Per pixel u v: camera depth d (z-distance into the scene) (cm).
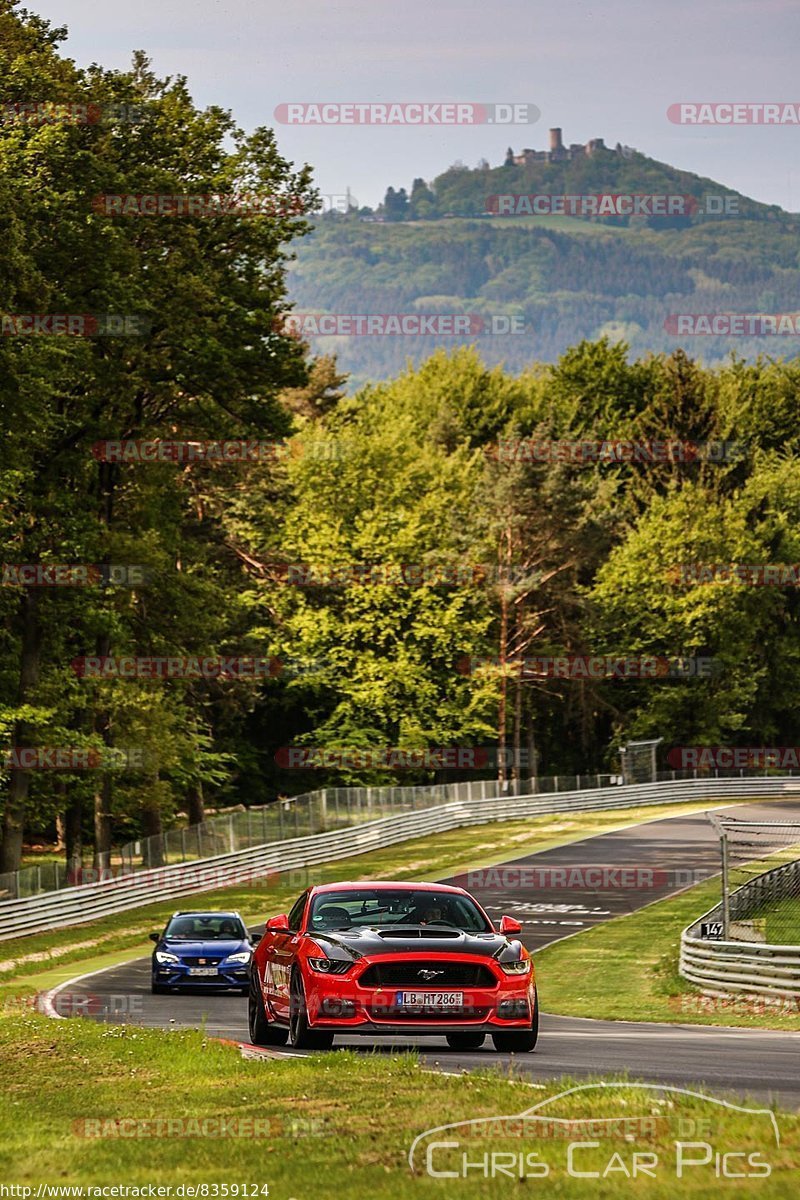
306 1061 3434
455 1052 4012
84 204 10875
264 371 12800
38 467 11900
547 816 19800
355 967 3762
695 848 15575
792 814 18988
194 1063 3644
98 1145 2564
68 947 10450
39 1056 4112
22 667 12106
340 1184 2106
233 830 14212
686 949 7719
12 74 10788
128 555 12044
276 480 18975
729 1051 4178
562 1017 6425
